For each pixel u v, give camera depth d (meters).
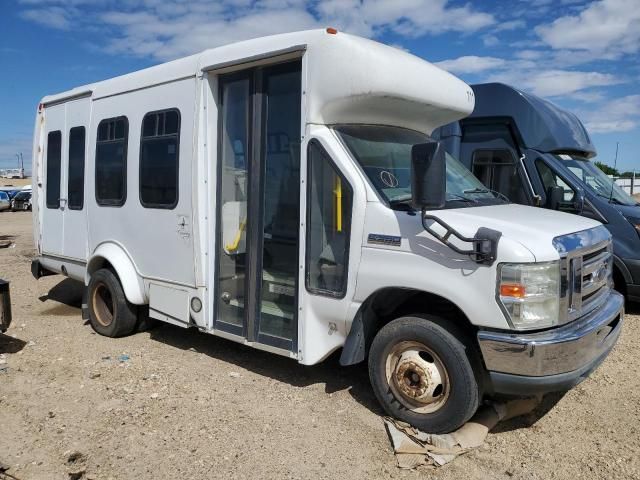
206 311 5.38
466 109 5.59
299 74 4.70
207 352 6.01
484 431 4.14
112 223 6.43
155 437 4.16
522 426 4.39
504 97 8.70
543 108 8.64
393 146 4.84
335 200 4.46
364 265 4.29
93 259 6.67
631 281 7.51
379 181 4.41
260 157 4.92
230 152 5.21
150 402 4.74
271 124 4.88
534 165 8.46
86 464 3.80
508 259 3.71
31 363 5.67
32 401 4.75
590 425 4.40
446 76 5.31
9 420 4.41
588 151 9.27
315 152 4.54
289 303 4.78
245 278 5.04
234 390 4.98
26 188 37.66
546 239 3.87
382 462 3.85
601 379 5.29
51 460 3.84
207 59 5.21
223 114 5.25
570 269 3.92
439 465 3.77
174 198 5.58
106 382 5.16
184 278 5.57
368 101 4.55
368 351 4.52
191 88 5.36
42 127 7.70
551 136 8.44
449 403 4.02
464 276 3.85
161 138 5.72
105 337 6.59
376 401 4.75
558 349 3.73
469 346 4.00
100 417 4.46
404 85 4.65
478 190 5.25
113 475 3.68
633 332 6.75
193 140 5.33
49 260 7.71
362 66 4.42
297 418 4.46
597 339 4.11
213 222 5.31
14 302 8.52
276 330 4.87
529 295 3.70
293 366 5.55
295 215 4.71
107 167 6.48
